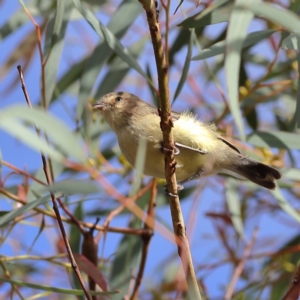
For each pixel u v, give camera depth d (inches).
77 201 378.9
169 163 306.2
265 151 435.8
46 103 388.8
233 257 442.6
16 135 221.5
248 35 346.0
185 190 486.3
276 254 425.1
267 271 440.5
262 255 424.2
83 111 416.2
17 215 337.4
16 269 430.0
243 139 266.5
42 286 313.6
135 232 391.2
